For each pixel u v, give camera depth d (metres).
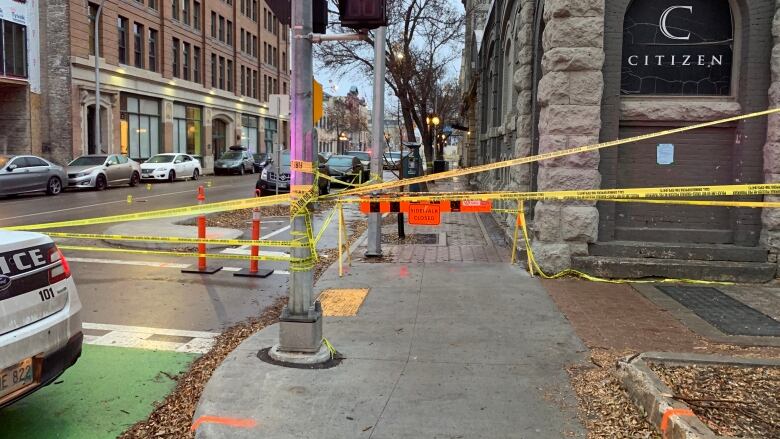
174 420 4.14
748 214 7.94
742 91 7.91
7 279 3.60
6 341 3.50
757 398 3.92
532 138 10.02
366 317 6.23
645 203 8.24
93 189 24.56
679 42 8.18
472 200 7.30
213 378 4.58
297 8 4.77
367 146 118.62
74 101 29.75
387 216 16.22
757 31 7.77
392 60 25.12
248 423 3.89
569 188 7.97
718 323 5.93
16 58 27.05
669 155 8.13
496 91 16.77
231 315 6.75
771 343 5.28
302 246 4.92
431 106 38.59
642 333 5.61
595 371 4.69
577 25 7.82
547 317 6.15
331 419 3.95
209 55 46.12
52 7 28.67
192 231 12.49
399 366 4.84
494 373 4.69
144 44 36.88
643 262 7.78
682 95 8.18
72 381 4.82
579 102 7.90
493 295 7.07
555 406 4.11
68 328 4.04
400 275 8.23
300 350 4.92
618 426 3.79
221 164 39.69
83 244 11.06
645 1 8.19
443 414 4.01
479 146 23.19
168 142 39.91
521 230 9.60
